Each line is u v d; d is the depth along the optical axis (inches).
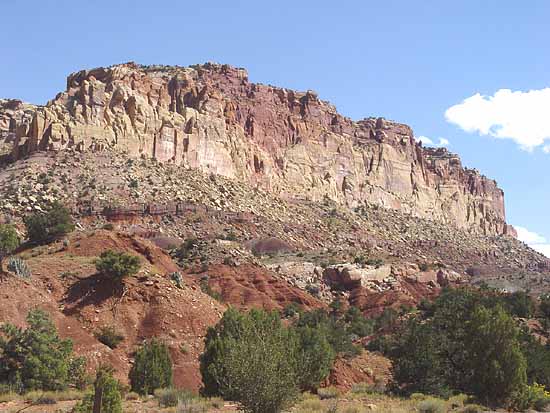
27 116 7751.0
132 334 1968.5
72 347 1620.3
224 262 4067.4
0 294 1849.2
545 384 1829.5
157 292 2126.0
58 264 2170.3
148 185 5251.0
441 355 1787.6
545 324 2856.8
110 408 908.6
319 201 7396.7
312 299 4003.4
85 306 1993.1
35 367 1438.2
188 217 5064.0
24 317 1817.2
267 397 917.8
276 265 4564.5
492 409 1461.6
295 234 5738.2
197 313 2118.6
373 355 2426.2
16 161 5295.3
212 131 6599.4
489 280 5625.0
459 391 1715.1
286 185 7293.3
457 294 2925.7
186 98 6860.2
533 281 5738.2
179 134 6181.1
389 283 4665.4
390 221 7677.2
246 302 3636.8
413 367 1740.9
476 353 1608.0
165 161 5964.6
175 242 4480.8
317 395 1574.8
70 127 5531.5
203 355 1480.1
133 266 2127.2
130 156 5669.3
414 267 5206.7
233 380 940.0
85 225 4463.6
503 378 1541.6
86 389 1443.2
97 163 5300.2
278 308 3649.1
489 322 1620.3
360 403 1392.7
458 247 7480.3
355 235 6446.9
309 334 1708.9
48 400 1272.1
